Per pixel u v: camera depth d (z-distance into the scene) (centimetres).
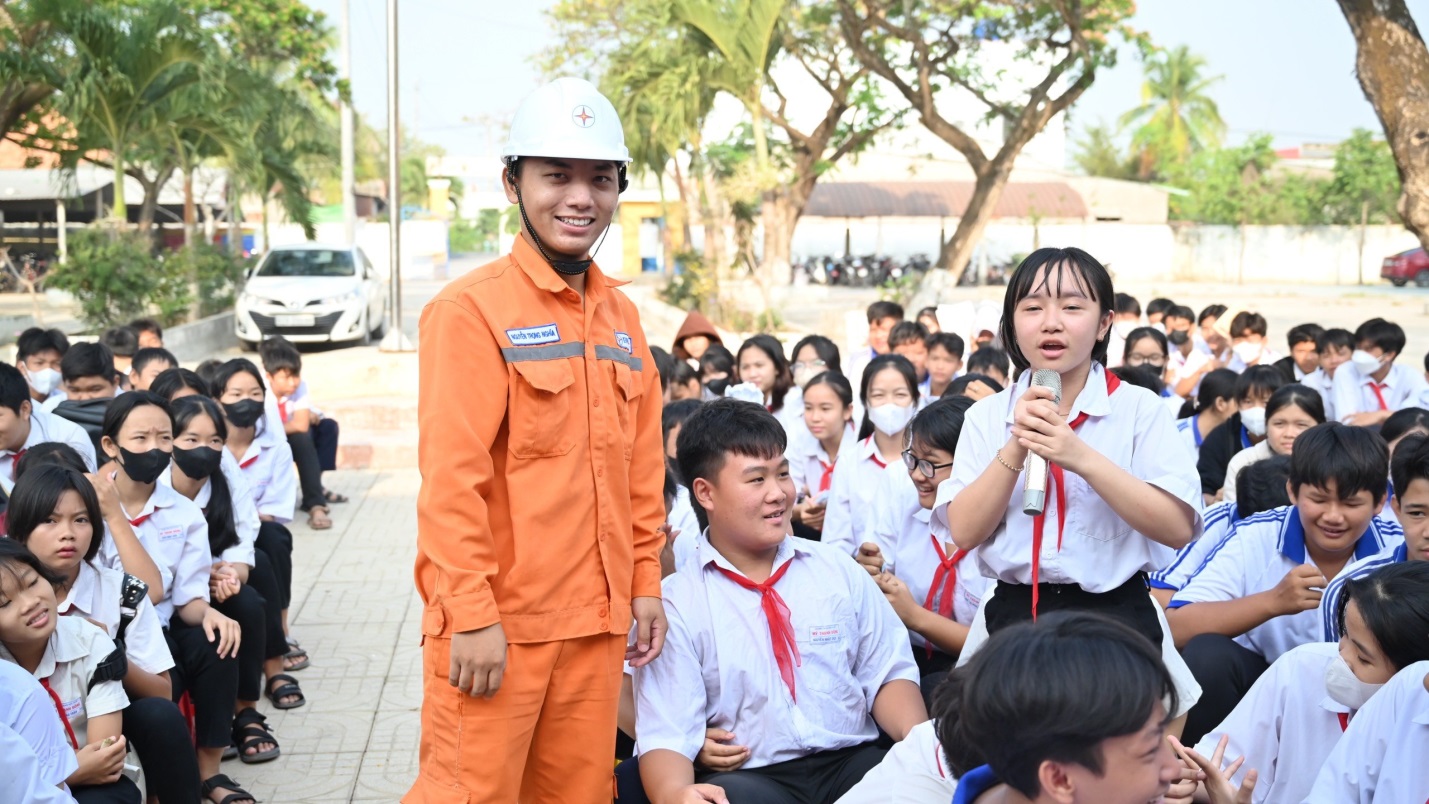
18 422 455
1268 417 505
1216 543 405
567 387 283
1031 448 252
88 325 1521
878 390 470
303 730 501
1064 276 260
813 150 1922
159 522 432
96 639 343
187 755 371
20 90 1412
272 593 523
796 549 326
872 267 3672
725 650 312
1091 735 157
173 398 520
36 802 249
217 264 1878
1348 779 250
